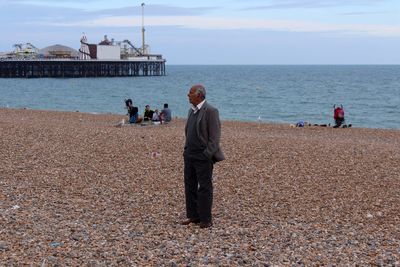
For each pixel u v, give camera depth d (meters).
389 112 46.62
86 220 8.63
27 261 6.49
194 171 8.52
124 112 44.41
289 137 23.14
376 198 10.48
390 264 6.60
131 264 6.50
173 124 27.98
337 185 11.59
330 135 25.55
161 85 95.62
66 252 6.89
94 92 73.94
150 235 7.86
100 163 13.85
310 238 7.79
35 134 19.72
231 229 8.27
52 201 9.90
